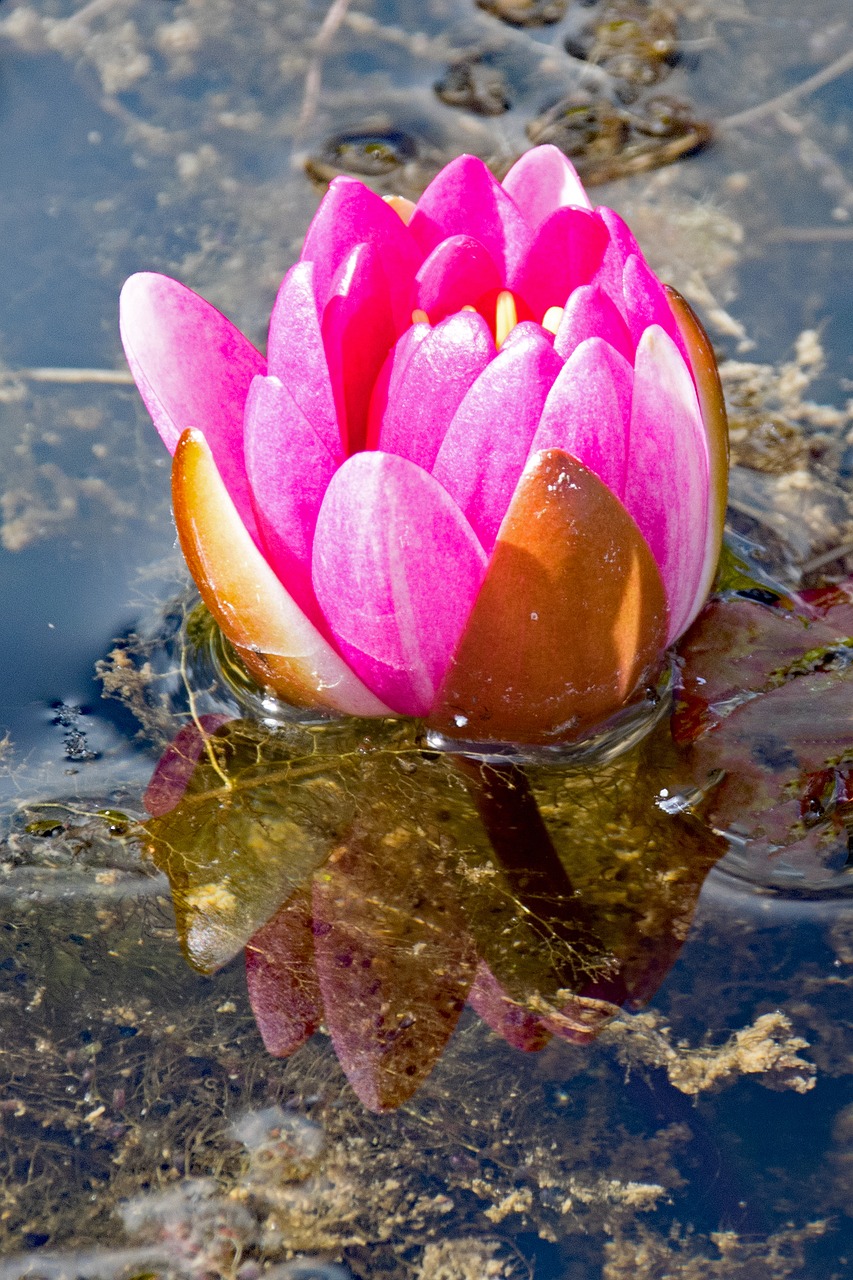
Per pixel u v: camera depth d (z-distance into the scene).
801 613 0.68
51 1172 0.63
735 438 0.71
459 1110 0.64
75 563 0.70
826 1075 0.64
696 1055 0.64
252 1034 0.64
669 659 0.68
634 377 0.64
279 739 0.68
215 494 0.65
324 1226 0.63
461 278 0.66
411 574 0.64
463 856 0.66
